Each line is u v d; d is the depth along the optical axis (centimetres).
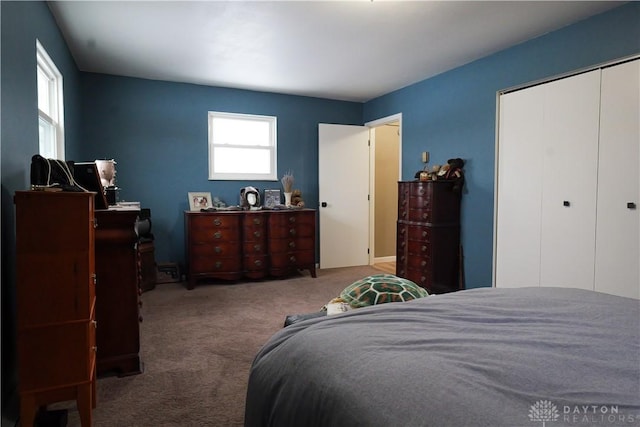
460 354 97
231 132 516
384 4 272
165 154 473
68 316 164
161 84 466
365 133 575
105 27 307
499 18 295
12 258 182
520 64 346
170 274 463
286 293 414
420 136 469
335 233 562
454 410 73
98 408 194
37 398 162
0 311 166
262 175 526
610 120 279
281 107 531
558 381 84
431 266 398
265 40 337
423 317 129
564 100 310
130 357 230
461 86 409
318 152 555
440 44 348
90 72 432
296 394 102
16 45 192
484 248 384
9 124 180
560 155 313
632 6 266
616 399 77
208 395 207
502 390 79
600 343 106
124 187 456
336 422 86
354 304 199
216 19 295
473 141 395
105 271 224
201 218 434
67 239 163
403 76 448
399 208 446
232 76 449
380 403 81
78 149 405
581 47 298
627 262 270
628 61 270
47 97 304
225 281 467
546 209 325
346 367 95
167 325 313
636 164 264
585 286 296
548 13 287
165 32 319
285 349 118
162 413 190
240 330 303
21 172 199
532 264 338
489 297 156
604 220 283
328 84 483
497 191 371
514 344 105
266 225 466
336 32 320
